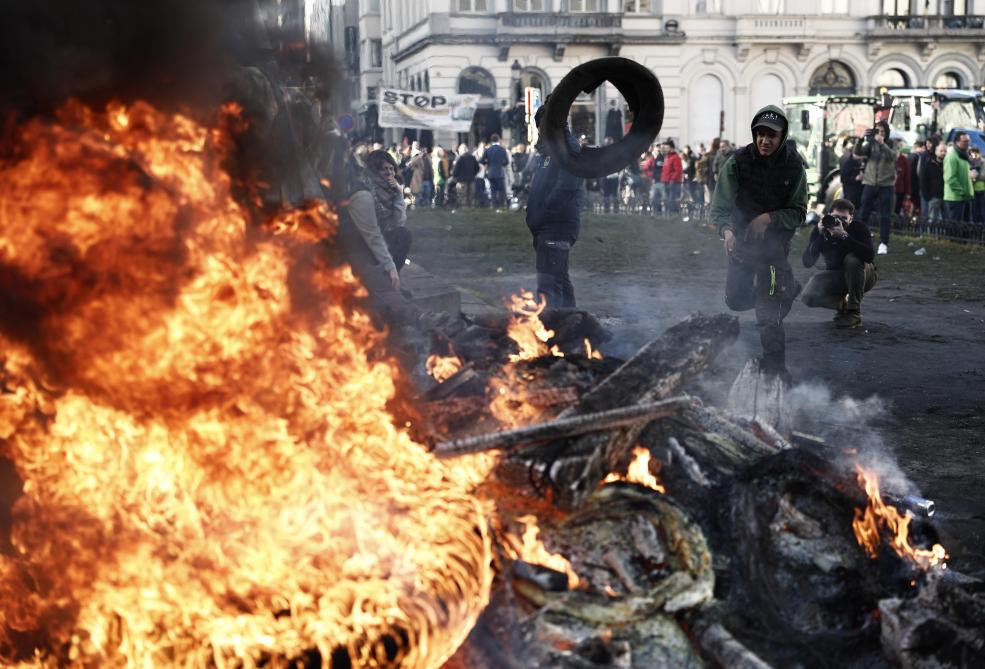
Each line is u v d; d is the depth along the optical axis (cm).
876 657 314
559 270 878
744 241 676
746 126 4903
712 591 312
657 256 1670
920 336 972
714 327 414
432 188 3098
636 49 4747
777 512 341
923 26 4903
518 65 4581
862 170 1752
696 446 363
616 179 2938
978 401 709
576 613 297
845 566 337
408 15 4984
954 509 479
